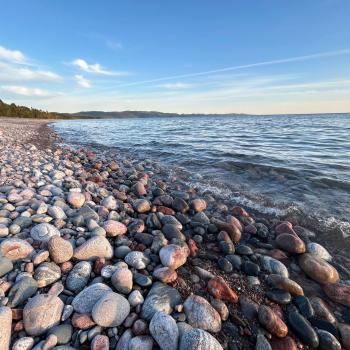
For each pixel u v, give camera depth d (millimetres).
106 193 4879
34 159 7898
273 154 9844
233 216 4059
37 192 4359
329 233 3619
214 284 2271
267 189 5625
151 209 4145
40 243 2611
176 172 7477
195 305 1970
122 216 3777
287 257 2973
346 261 2982
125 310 1833
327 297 2365
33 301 1800
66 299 1995
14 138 14242
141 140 16641
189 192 5516
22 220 2943
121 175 6773
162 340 1642
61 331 1646
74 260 2436
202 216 3895
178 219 3832
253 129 27234
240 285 2432
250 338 1862
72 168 7293
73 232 2922
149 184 6012
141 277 2277
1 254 2223
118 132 25266
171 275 2336
